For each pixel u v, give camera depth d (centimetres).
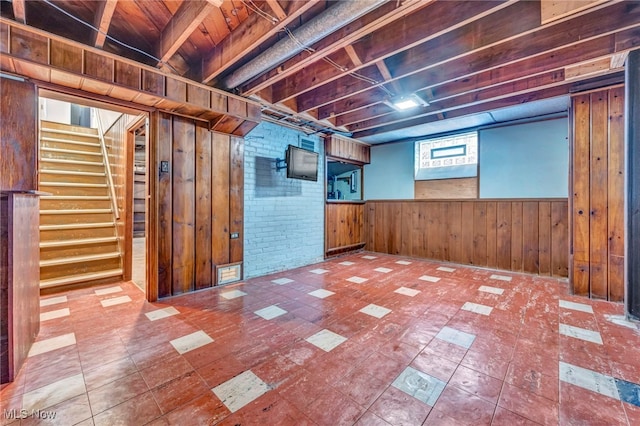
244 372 176
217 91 300
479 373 176
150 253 297
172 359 190
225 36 245
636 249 248
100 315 260
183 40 215
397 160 581
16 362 171
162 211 303
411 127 473
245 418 140
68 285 329
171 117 308
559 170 411
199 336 221
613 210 304
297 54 251
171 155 309
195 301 299
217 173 351
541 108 384
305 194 481
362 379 170
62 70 210
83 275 348
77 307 279
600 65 270
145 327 236
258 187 404
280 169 436
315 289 343
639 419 138
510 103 360
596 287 312
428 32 211
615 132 301
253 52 262
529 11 203
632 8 197
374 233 614
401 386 164
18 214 178
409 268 459
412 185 561
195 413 143
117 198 405
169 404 149
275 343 212
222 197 357
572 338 220
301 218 473
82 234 384
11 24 189
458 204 497
